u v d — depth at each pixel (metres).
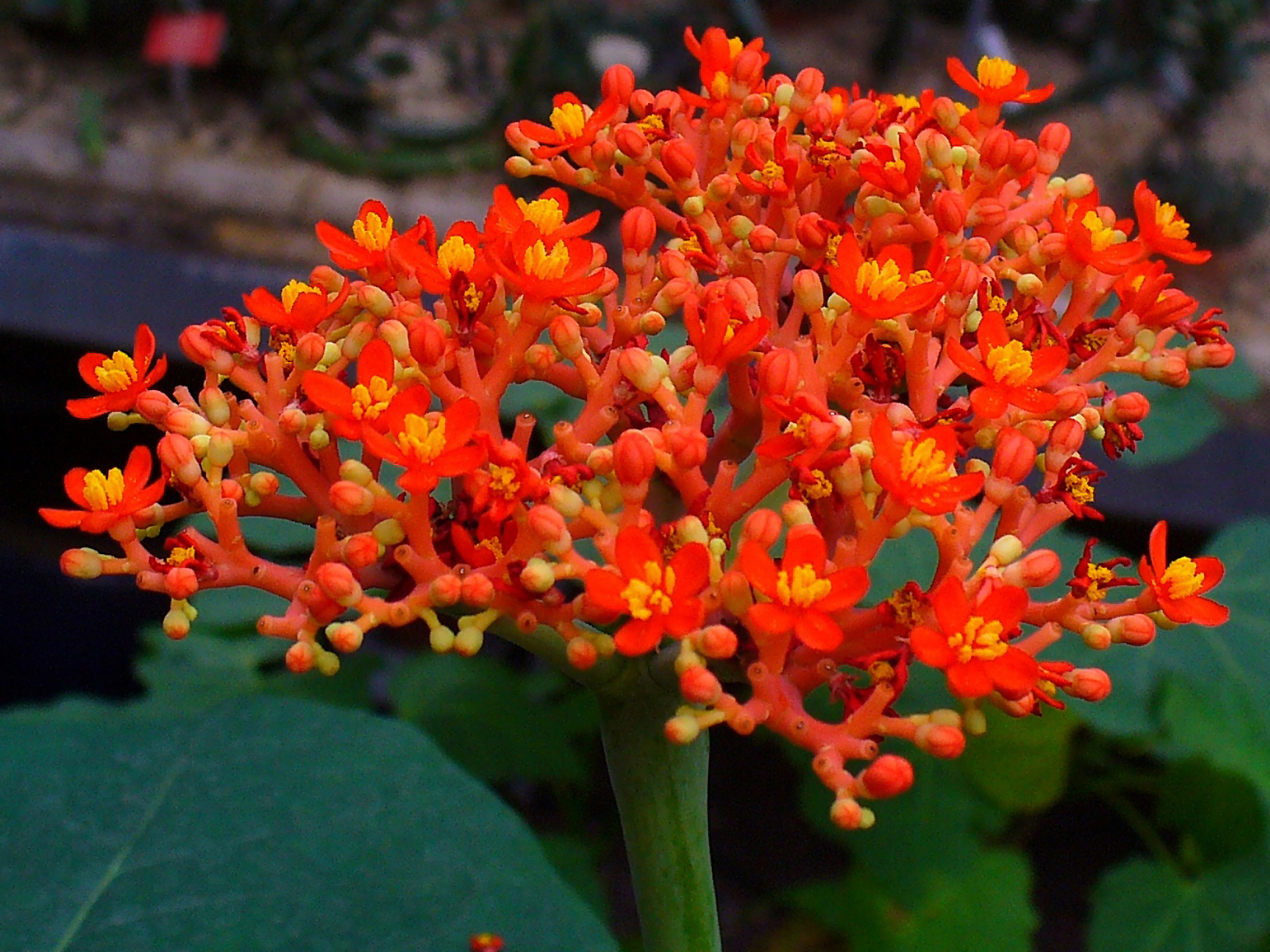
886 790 0.14
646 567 0.14
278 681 0.39
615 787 0.18
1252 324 0.61
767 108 0.20
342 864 0.17
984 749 0.36
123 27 0.76
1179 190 0.66
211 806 0.18
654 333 0.17
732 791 0.52
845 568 0.14
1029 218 0.19
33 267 0.55
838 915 0.38
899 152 0.18
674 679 0.16
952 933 0.36
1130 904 0.37
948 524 0.15
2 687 0.55
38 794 0.18
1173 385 0.18
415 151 0.69
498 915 0.17
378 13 0.70
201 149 0.68
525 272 0.16
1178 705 0.30
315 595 0.15
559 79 0.67
